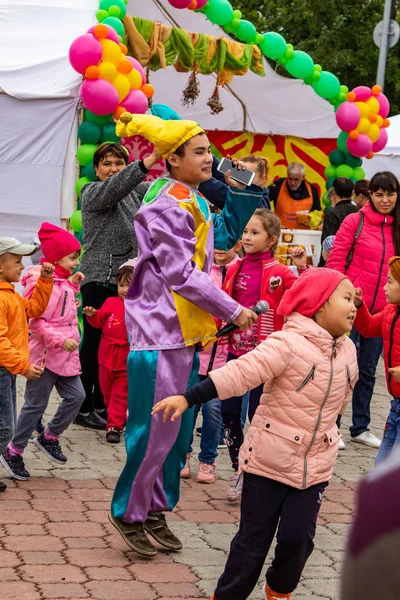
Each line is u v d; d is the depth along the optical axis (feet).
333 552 15.12
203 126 49.52
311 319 11.60
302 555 11.34
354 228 22.43
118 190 21.74
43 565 13.44
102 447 21.66
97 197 22.57
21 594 12.20
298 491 11.41
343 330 11.51
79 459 20.31
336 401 11.57
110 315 22.35
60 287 19.17
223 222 14.07
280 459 11.26
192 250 13.01
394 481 2.01
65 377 19.15
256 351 11.20
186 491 18.49
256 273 17.88
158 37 34.01
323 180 49.93
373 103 43.50
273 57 40.88
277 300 17.61
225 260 20.11
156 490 14.16
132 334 13.62
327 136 49.32
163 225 13.12
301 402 11.28
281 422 11.39
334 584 13.55
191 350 13.47
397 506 1.99
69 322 19.15
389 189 22.09
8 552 13.92
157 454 13.41
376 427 26.78
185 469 19.56
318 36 80.59
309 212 44.47
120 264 23.40
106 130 30.30
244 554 11.44
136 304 13.65
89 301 23.39
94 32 29.09
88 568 13.46
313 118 49.21
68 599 12.15
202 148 13.55
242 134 50.06
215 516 16.76
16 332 16.99
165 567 13.76
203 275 12.70
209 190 14.70
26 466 19.45
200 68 37.24
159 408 11.00
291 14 79.36
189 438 14.30
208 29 42.60
